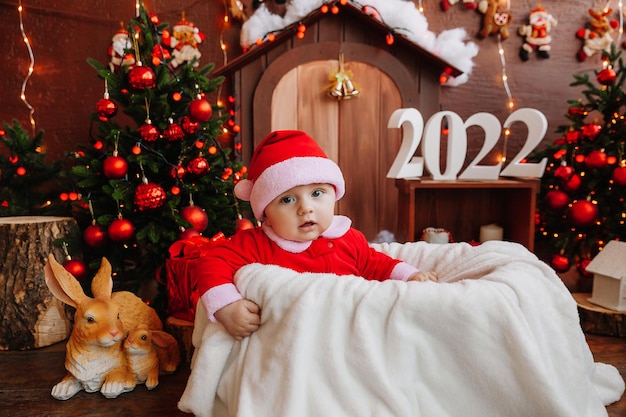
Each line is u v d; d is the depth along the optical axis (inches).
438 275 49.4
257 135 80.7
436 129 76.2
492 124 76.8
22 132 71.3
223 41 84.7
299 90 80.9
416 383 35.4
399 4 82.7
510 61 89.2
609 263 61.9
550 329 36.6
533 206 76.1
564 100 90.9
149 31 67.5
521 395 34.3
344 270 46.0
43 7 81.3
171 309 57.5
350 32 80.8
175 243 56.6
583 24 89.5
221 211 69.0
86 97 84.1
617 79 88.9
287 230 41.8
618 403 44.7
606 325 60.7
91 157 65.7
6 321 57.6
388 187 84.7
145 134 60.4
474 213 88.9
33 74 82.7
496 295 35.1
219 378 39.0
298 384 34.1
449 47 84.9
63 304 60.9
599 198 73.3
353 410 33.9
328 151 82.9
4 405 45.5
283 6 84.0
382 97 82.7
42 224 58.8
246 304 37.7
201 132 65.9
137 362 48.1
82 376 46.6
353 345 34.8
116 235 58.4
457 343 34.8
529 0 88.2
